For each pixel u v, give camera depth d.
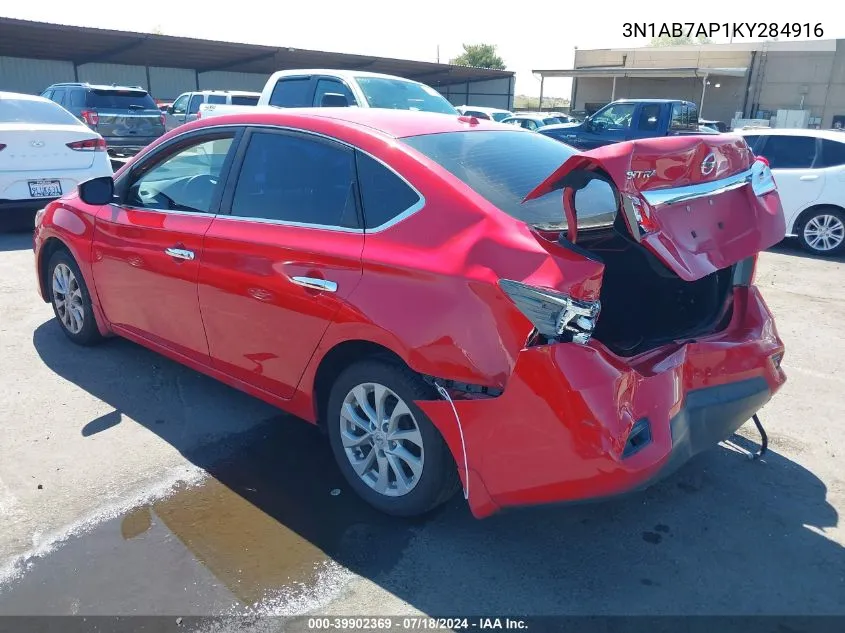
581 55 39.97
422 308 2.66
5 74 26.33
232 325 3.49
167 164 3.94
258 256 3.26
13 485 3.25
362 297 2.83
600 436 2.38
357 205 3.01
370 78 9.30
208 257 3.51
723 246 2.76
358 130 3.14
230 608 2.53
